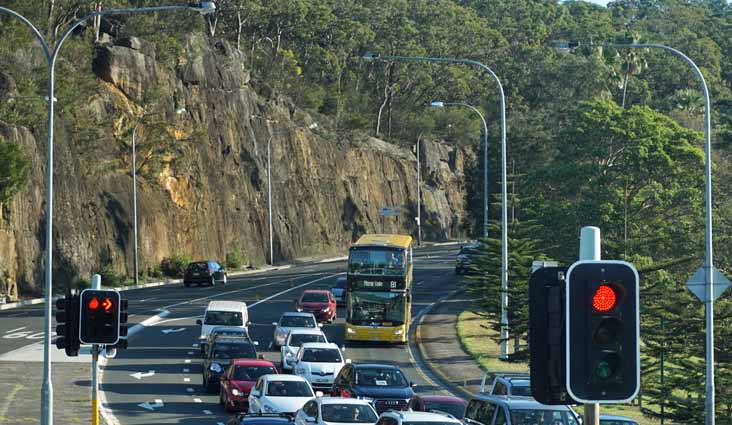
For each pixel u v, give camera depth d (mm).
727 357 47719
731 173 98062
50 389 36875
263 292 104312
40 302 95312
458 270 126250
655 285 52438
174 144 135625
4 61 105062
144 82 129875
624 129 96188
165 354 63969
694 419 45000
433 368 61844
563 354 13625
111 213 118500
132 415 44156
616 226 92125
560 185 99125
